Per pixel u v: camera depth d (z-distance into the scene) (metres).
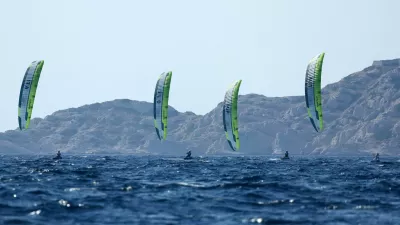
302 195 169.25
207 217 130.75
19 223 121.44
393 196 169.25
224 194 169.25
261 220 127.38
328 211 140.00
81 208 139.88
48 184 195.25
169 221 125.50
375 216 133.38
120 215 131.75
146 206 144.50
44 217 128.38
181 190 179.25
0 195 160.12
